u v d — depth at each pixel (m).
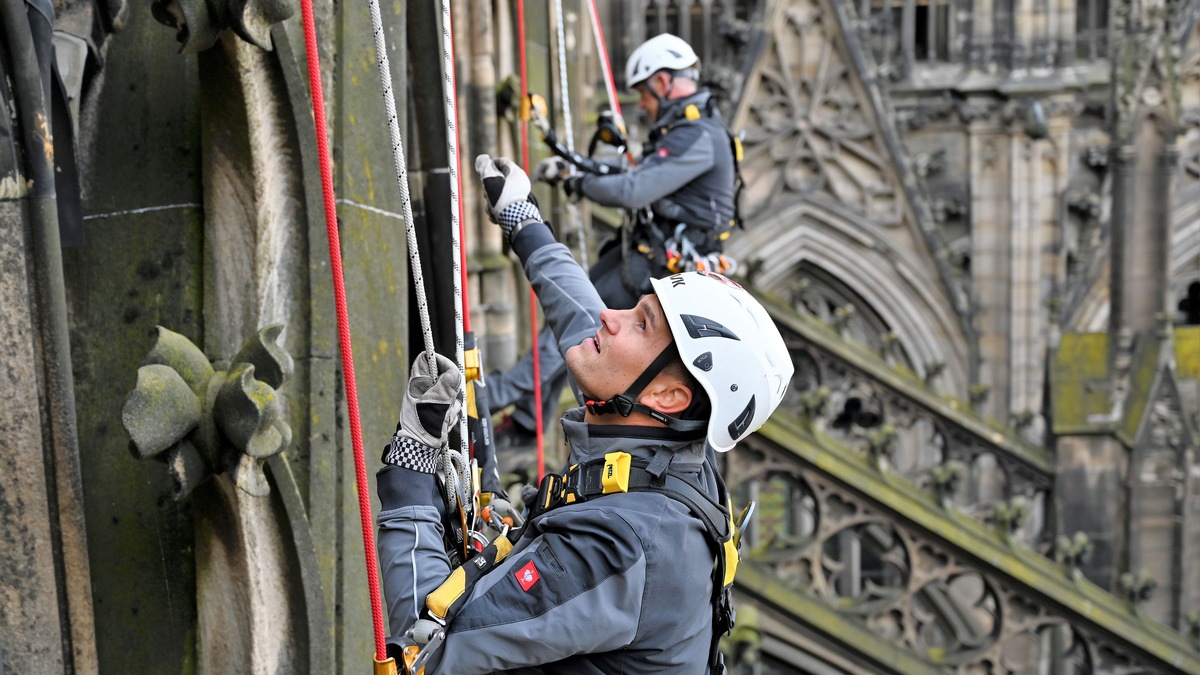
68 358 2.37
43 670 2.48
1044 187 16.56
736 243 16.14
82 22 2.70
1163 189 13.57
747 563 9.12
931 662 9.20
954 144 16.67
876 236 16.31
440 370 2.21
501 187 2.86
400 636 2.03
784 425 9.65
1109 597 9.72
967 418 13.64
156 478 2.70
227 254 2.79
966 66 16.56
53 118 2.53
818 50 16.05
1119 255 13.61
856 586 16.59
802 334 13.54
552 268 2.78
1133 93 13.60
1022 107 16.38
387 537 2.14
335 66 3.04
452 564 2.26
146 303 2.79
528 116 4.50
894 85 16.58
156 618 2.70
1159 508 13.47
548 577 2.01
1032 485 13.61
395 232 3.28
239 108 2.70
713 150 4.93
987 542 9.55
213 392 2.45
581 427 2.23
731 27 16.00
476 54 6.00
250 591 2.67
